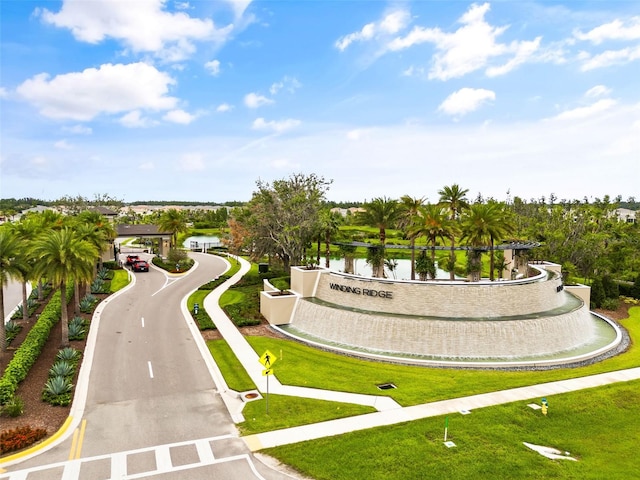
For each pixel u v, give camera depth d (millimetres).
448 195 55312
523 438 20312
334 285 39438
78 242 32688
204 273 69062
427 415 22172
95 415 22156
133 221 172500
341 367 29219
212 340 34750
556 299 38719
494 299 34500
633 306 51094
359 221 48406
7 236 30391
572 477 17281
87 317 41219
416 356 32156
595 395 24859
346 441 19531
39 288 47438
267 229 60625
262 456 18406
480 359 31391
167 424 21266
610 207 109000
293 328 39344
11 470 17203
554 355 32781
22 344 29969
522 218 105750
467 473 17359
